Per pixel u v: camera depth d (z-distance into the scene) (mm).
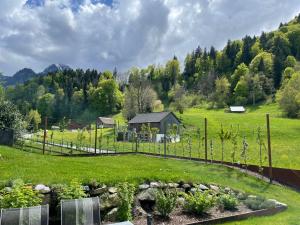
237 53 186125
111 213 10359
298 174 19828
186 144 45969
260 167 21172
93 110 147000
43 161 15961
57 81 175875
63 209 7484
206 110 123500
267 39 189250
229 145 43219
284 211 13586
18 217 6793
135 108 103312
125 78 185250
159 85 160875
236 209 12695
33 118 110500
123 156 26609
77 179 10719
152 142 53594
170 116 73812
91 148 43031
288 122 70188
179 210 11734
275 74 144750
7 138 31641
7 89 156875
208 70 183875
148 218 6875
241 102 128875
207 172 20219
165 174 14258
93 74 186875
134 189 11375
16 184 9617
